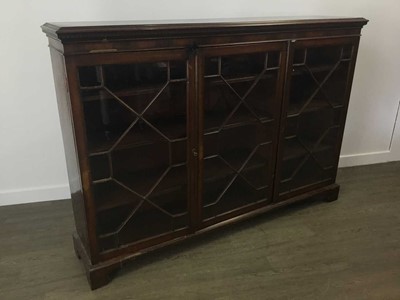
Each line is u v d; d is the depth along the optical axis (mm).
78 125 1243
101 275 1466
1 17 1758
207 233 1744
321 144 2066
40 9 1801
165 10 1972
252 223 1949
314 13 2246
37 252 1705
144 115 1416
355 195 2258
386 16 2348
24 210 2062
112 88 1299
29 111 1959
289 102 1792
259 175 1873
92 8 1867
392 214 2045
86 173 1323
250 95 1657
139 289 1475
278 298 1431
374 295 1448
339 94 1990
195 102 1468
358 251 1721
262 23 1503
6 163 2023
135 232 1575
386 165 2713
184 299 1423
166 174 1554
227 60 1516
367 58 2418
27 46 1839
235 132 1702
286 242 1784
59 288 1478
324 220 1979
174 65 1375
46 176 2125
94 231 1418
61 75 1251
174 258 1662
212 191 1744
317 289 1479
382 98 2576
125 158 1471
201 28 1347
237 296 1440
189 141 1524
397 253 1710
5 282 1507
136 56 1263
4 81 1864
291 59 1671
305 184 2070
